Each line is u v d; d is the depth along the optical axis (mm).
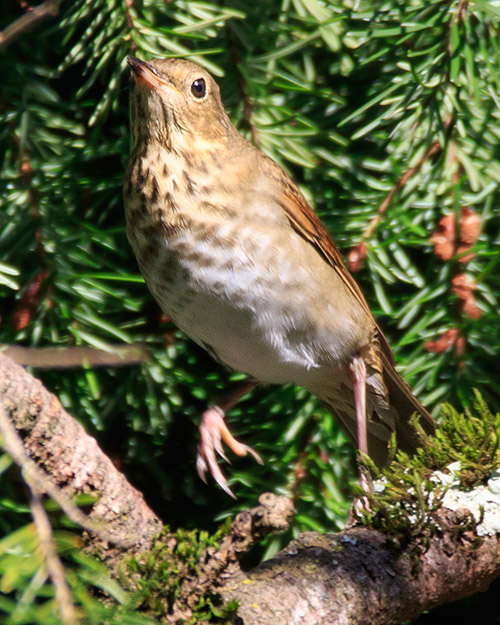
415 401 3482
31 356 3389
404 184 3480
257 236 3486
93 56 3486
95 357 3393
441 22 3473
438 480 3430
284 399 3508
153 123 3484
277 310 3490
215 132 3490
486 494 3428
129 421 3490
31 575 3371
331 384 3510
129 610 3367
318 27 3484
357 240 3490
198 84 3486
